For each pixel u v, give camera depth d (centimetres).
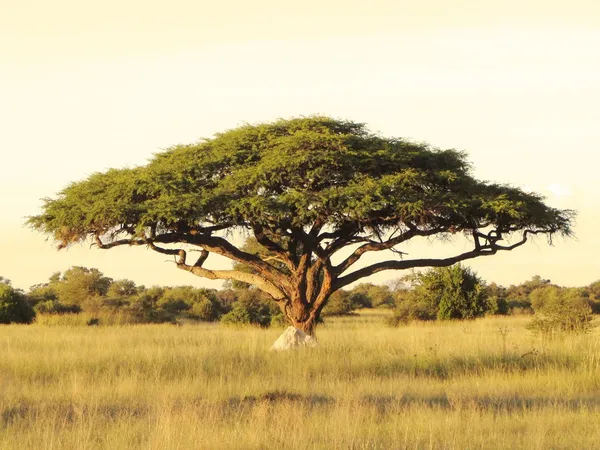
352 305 12181
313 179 4456
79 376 2791
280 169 4384
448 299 7544
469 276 7731
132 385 2628
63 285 12206
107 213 4275
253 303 9894
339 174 4475
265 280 4766
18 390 2530
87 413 2025
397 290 15450
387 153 4469
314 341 4094
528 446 1659
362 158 4503
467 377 2909
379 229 4781
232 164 4591
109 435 1753
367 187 4309
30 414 2072
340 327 6481
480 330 5244
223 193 4350
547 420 1944
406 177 4388
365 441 1717
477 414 1981
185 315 9312
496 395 2480
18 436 1767
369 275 4834
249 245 6994
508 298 13125
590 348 3206
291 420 1870
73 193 4612
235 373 3009
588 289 13200
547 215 4678
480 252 4894
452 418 1912
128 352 3562
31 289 13825
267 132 4728
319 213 4312
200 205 4234
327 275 4709
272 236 5056
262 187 4459
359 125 4822
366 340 4203
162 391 2528
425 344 3584
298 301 4688
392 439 1744
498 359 3127
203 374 2955
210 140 4831
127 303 9325
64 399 2406
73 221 4400
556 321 4216
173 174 4506
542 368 2995
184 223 4459
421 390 2605
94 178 4750
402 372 3053
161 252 4803
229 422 1938
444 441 1711
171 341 4409
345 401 2100
